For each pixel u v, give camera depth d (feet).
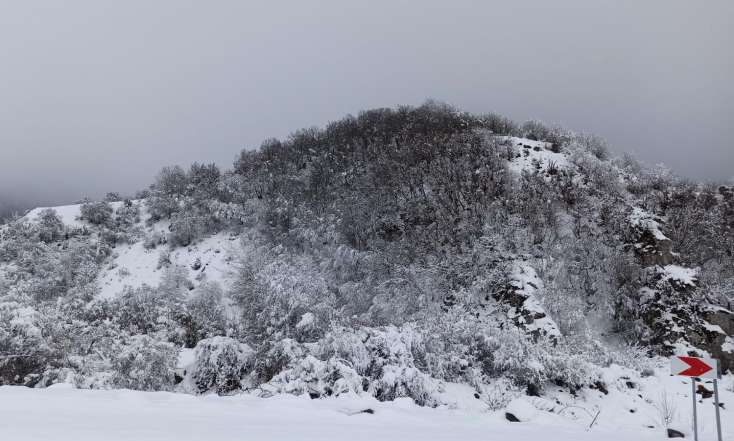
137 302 76.48
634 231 73.20
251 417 19.63
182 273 94.53
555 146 109.29
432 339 47.14
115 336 55.52
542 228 72.13
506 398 39.34
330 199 94.73
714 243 80.59
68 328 53.11
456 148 94.38
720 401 45.03
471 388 44.01
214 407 21.66
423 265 72.54
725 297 67.67
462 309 57.21
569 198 79.25
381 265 74.79
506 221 73.72
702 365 25.08
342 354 42.34
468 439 18.83
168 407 20.65
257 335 60.18
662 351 59.41
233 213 108.17
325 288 66.59
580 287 68.85
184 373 56.49
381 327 46.80
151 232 116.57
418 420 23.77
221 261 97.66
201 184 122.93
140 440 12.59
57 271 101.81
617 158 114.11
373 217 82.99
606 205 77.92
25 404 18.45
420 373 38.19
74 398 20.71
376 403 26.99
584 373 44.52
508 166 90.33
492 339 47.47
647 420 38.47
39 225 121.39
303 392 34.27
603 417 39.06
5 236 120.88
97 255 109.60
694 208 86.07
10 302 47.14
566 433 24.84
